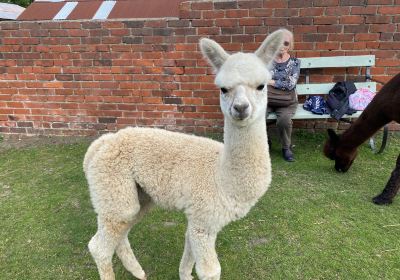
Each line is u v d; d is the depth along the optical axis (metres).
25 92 5.58
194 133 5.53
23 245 3.19
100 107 5.56
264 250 3.04
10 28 5.20
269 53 2.22
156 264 2.93
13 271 2.88
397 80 3.49
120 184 2.27
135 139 2.35
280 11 4.80
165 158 2.26
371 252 2.97
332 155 4.25
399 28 4.74
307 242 3.11
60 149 5.30
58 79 5.45
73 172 4.55
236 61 2.00
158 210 3.65
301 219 3.43
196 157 2.24
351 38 4.85
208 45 2.20
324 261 2.89
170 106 5.44
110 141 2.35
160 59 5.18
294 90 4.66
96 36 5.15
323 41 4.90
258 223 3.39
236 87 1.95
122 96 5.46
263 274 2.78
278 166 4.50
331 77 5.11
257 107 1.96
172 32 5.03
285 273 2.78
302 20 4.82
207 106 5.36
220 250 3.05
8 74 5.48
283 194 3.86
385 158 4.61
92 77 5.39
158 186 2.27
